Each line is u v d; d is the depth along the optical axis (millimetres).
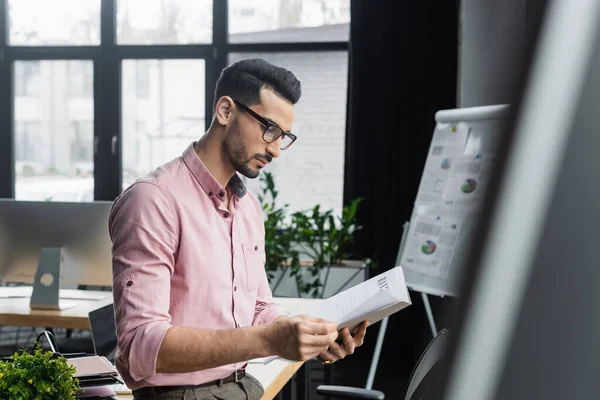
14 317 2965
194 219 1440
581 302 119
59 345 3646
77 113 6113
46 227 3039
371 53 5293
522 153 132
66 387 1425
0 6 6070
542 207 127
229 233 1532
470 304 131
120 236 1381
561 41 133
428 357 1493
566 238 123
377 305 1383
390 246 5312
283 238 4988
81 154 6125
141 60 6023
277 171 5754
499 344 124
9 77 6109
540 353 120
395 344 5227
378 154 5305
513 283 126
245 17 5848
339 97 5703
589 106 126
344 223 5039
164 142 6059
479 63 4039
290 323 1259
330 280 5078
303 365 3064
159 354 1279
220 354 1273
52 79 6113
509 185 132
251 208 1646
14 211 3062
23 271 3107
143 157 6082
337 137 5703
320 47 5699
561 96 130
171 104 6020
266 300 1795
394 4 5242
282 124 1482
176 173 1464
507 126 137
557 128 129
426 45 5203
